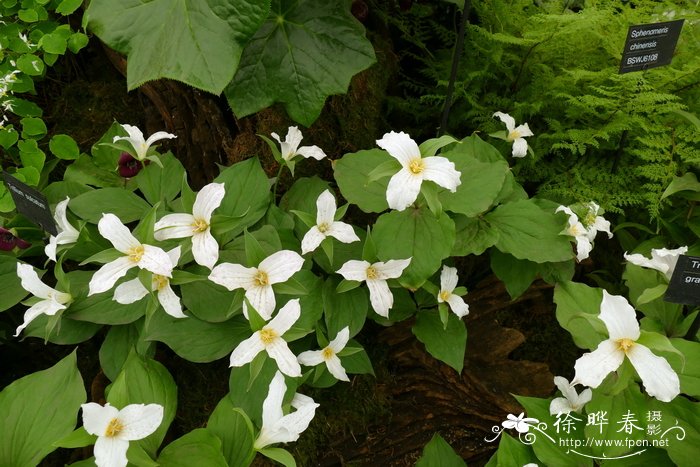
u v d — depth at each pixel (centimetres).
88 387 92
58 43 90
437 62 122
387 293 77
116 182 93
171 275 69
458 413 96
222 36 73
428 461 83
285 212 84
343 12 90
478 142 96
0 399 70
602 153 109
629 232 111
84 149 109
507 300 101
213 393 88
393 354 97
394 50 127
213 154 106
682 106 98
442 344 86
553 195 106
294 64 89
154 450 69
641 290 90
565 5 126
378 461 91
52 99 112
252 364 68
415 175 70
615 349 62
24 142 90
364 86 108
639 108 99
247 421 66
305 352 77
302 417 67
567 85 108
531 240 86
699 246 99
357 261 76
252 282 69
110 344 79
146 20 74
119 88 112
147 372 73
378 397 93
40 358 95
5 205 86
